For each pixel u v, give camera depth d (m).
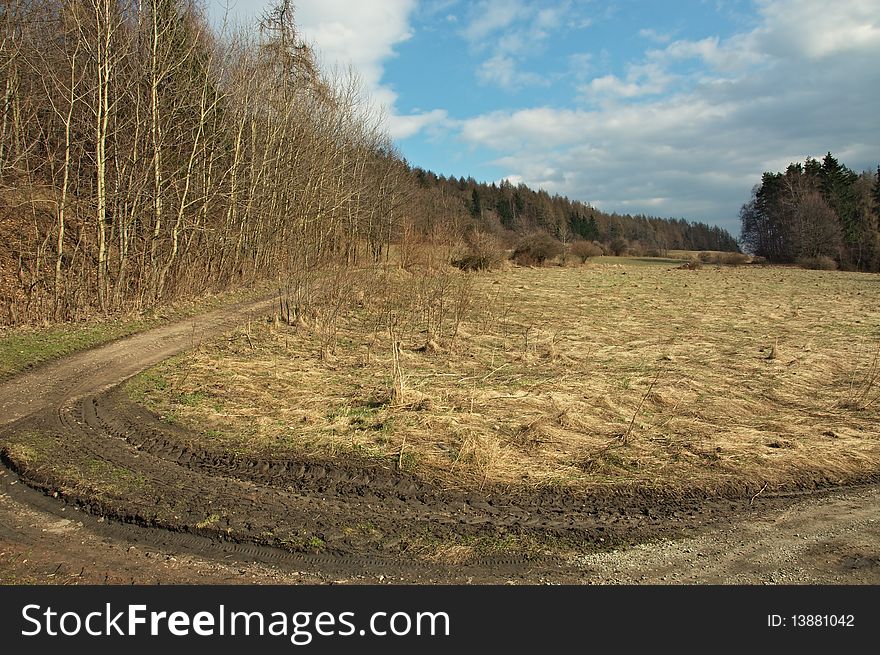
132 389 8.52
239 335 13.40
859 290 29.73
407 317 16.98
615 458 6.37
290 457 6.08
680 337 14.58
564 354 11.95
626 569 4.39
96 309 15.24
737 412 8.36
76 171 17.50
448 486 5.62
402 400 7.91
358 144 34.00
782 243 68.19
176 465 5.93
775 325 16.91
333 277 18.52
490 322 16.33
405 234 24.30
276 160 26.06
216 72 22.58
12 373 9.44
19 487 5.44
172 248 18.47
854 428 7.77
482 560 4.45
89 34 16.17
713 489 5.79
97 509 4.99
